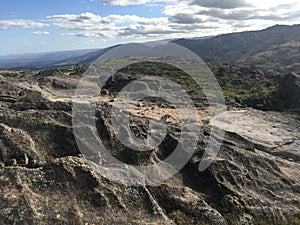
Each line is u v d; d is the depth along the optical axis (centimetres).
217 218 1152
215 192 1320
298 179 1554
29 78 3900
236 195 1287
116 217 1059
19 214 981
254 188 1377
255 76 6319
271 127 2848
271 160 1588
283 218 1251
